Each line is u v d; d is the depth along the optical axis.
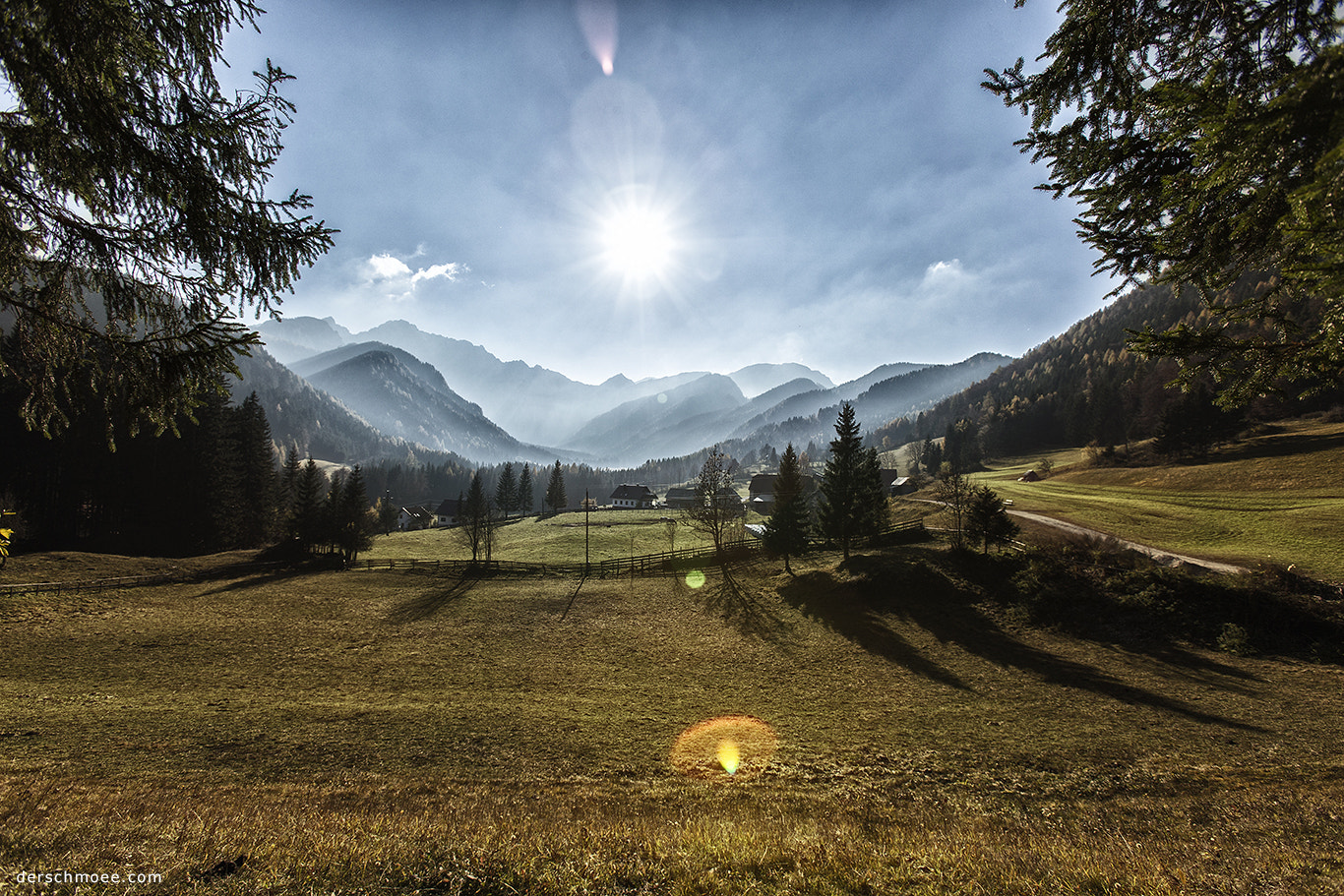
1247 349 5.32
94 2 5.52
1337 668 22.52
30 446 57.94
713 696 22.98
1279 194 4.46
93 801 11.77
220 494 64.12
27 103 5.88
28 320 6.72
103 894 5.41
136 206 6.82
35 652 26.00
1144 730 18.19
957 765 16.09
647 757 16.94
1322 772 14.00
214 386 7.20
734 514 63.09
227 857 6.46
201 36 6.45
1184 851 7.97
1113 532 44.84
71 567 44.56
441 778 15.07
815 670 26.45
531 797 13.89
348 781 14.69
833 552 51.16
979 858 7.32
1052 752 16.75
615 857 6.99
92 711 18.97
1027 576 34.28
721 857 7.06
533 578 51.25
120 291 7.09
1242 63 5.33
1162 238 5.86
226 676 24.08
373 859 6.60
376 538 88.75
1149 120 5.90
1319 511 42.38
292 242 7.52
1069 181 6.70
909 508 74.31
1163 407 87.00
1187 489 60.94
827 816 12.27
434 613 38.47
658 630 34.50
